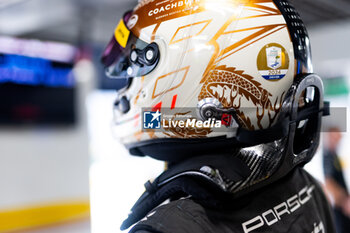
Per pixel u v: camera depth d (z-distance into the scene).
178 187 0.61
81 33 5.53
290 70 0.64
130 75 0.70
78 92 5.54
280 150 0.62
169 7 0.68
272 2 0.66
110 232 3.79
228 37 0.63
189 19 0.65
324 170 2.57
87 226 4.72
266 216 0.62
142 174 6.02
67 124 5.37
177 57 0.65
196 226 0.55
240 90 0.62
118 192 5.21
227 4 0.65
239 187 0.58
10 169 4.80
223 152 0.64
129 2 4.25
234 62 0.62
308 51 0.69
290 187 0.70
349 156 4.33
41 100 5.10
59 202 5.22
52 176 5.19
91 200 5.30
